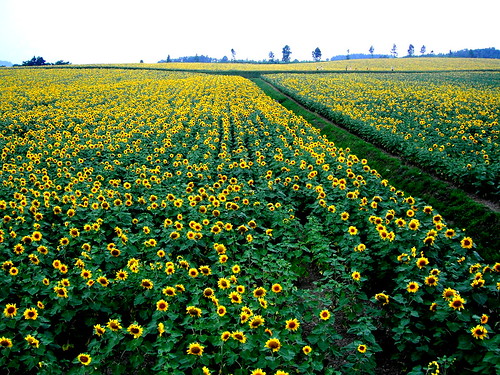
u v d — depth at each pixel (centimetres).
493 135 1991
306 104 3503
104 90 4534
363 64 10056
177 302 680
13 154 1869
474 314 638
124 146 1966
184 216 1074
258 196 1202
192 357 546
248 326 615
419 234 826
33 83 5219
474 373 545
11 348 562
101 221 992
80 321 712
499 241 1066
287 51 17200
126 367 577
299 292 694
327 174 1398
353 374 570
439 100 3328
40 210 1084
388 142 1947
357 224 1009
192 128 2419
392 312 741
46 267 816
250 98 3716
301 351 621
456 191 1355
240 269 812
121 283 725
